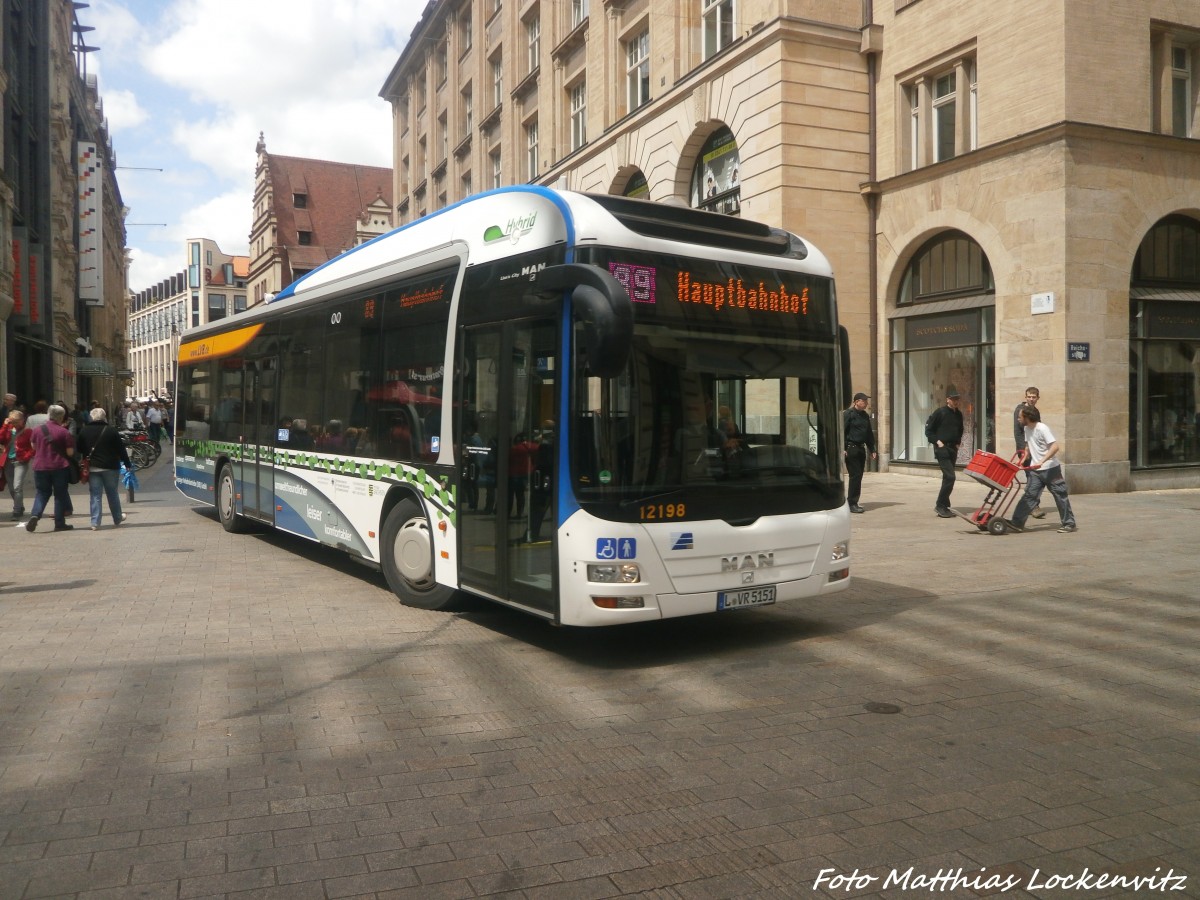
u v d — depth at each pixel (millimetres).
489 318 7059
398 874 3572
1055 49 16453
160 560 10953
